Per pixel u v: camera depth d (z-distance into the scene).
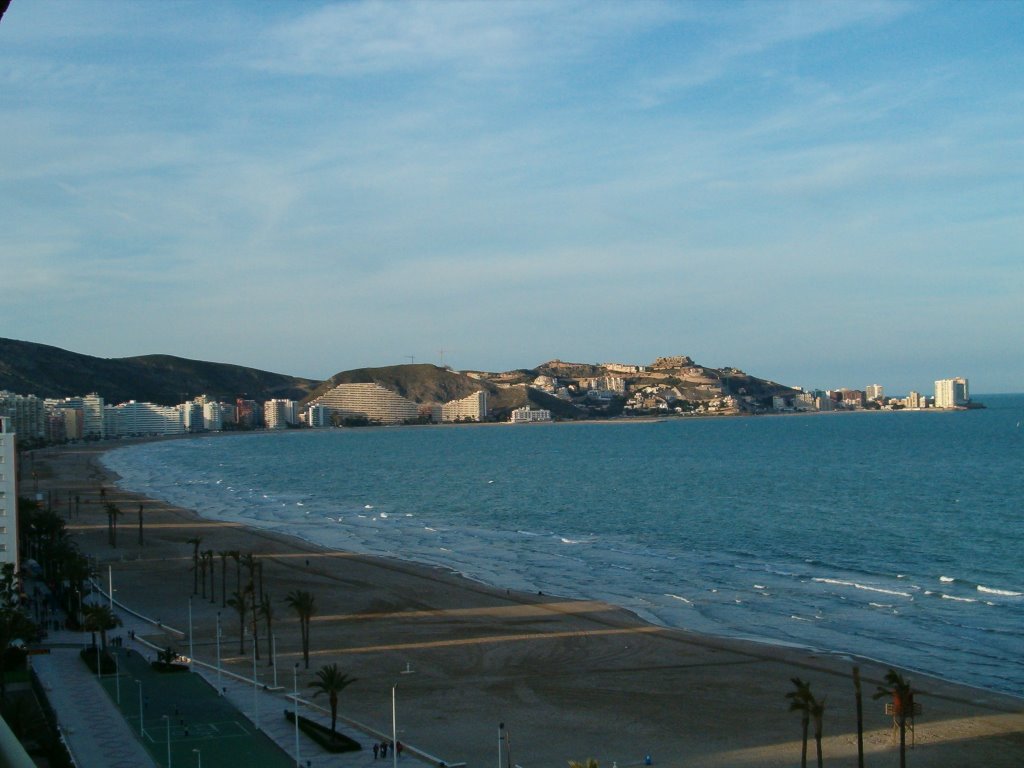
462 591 120.00
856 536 160.88
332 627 102.25
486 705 75.00
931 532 163.38
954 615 101.75
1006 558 137.12
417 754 63.31
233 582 128.38
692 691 77.50
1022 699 73.62
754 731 67.94
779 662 85.25
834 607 106.94
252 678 82.94
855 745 64.88
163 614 110.25
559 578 129.00
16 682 78.69
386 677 83.12
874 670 82.25
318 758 62.44
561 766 61.62
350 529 182.50
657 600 113.19
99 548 158.75
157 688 78.81
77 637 98.50
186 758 61.97
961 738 65.69
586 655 89.06
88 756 61.81
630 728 69.06
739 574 128.88
